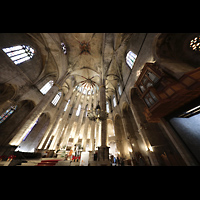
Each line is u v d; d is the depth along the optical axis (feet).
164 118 18.33
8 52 30.91
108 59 43.42
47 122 53.62
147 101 18.60
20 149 39.88
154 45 19.07
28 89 38.17
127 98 36.40
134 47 28.19
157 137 26.48
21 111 39.14
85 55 52.19
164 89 14.42
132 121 40.96
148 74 18.85
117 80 48.78
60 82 44.39
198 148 13.70
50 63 45.96
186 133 15.49
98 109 22.52
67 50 49.29
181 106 15.01
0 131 32.01
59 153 29.60
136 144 35.09
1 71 29.37
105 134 29.32
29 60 38.63
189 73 11.80
